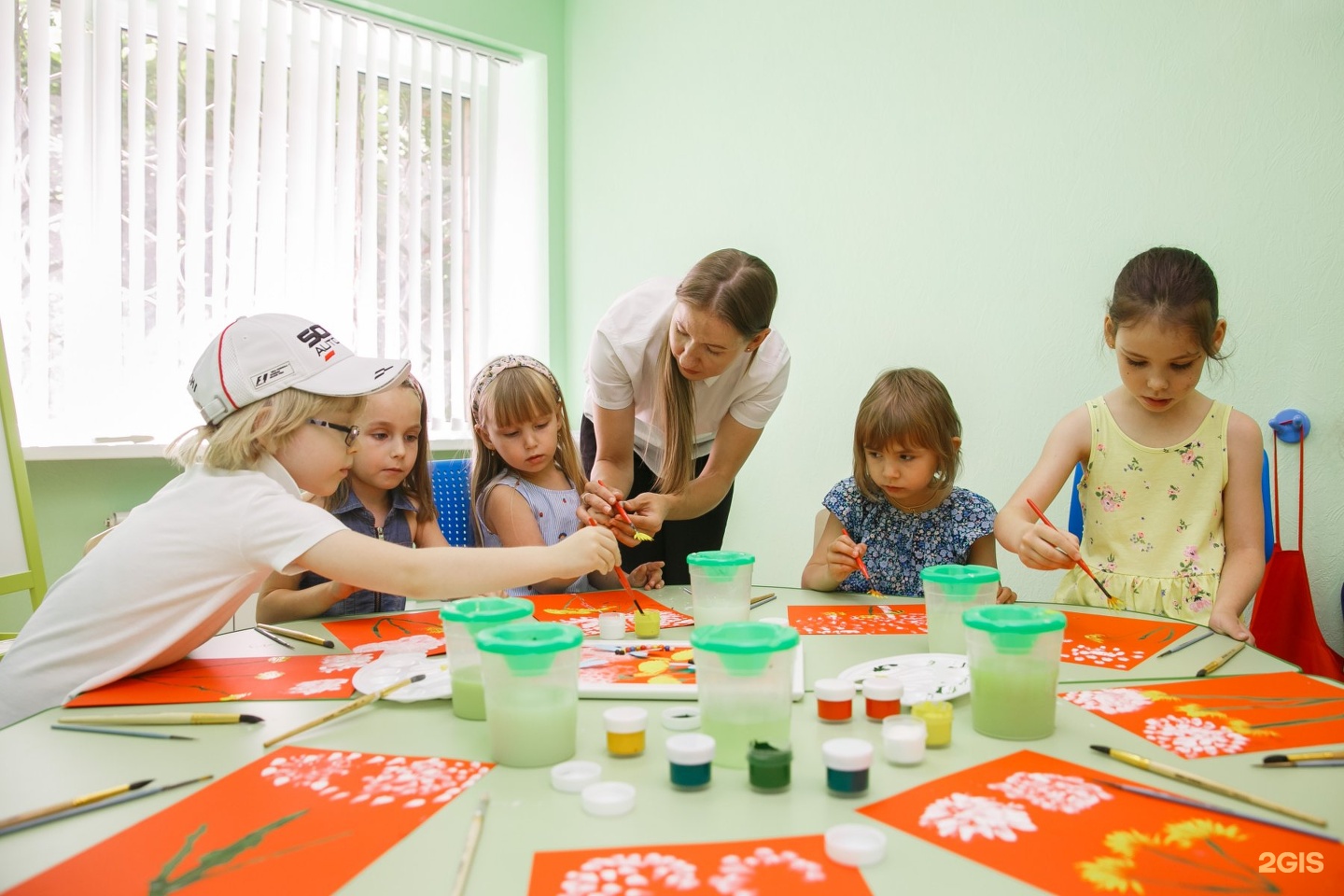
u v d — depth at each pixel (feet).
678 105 9.09
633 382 5.76
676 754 1.98
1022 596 6.61
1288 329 5.34
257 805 1.92
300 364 3.55
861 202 7.55
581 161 10.25
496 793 1.98
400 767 2.15
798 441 8.13
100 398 7.39
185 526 3.27
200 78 7.86
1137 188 5.94
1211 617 4.21
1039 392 6.49
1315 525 5.27
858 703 2.64
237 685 2.93
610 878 1.57
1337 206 5.13
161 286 7.70
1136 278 4.50
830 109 7.75
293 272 8.48
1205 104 5.61
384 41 9.14
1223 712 2.51
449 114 9.68
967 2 6.78
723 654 2.11
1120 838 1.72
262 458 3.49
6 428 6.13
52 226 7.27
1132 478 4.94
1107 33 6.04
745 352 5.43
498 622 2.50
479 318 9.80
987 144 6.70
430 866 1.63
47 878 1.61
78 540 7.29
